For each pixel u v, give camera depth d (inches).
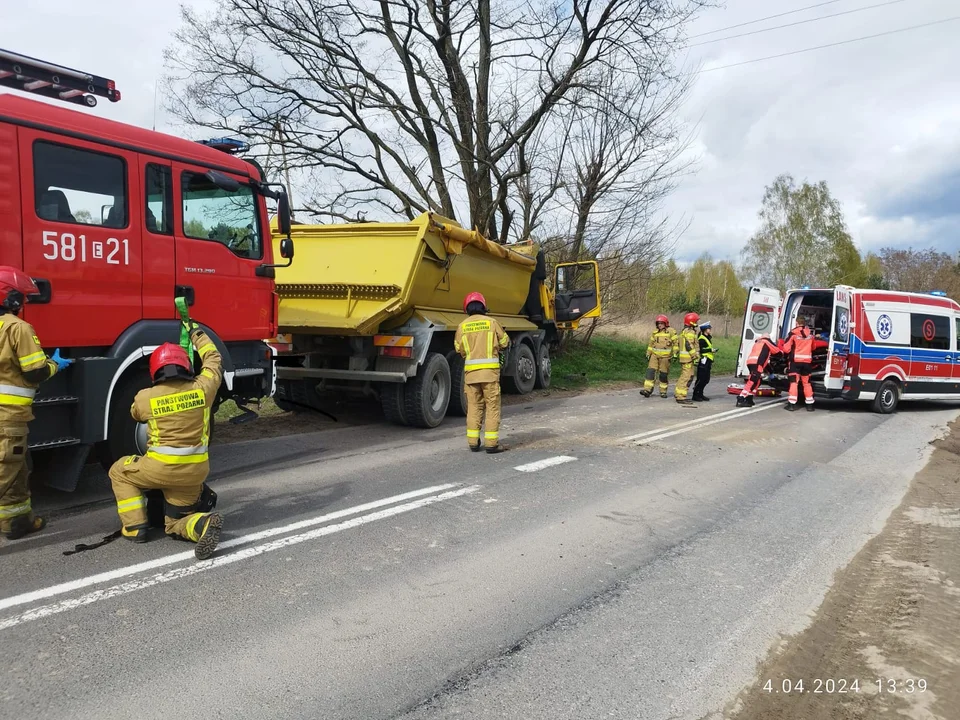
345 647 127.5
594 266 596.4
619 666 123.6
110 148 208.5
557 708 110.0
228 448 301.1
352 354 362.9
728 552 184.4
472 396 303.0
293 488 234.7
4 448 172.2
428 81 629.9
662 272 821.9
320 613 141.0
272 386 274.7
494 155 619.5
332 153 615.8
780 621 143.3
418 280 358.6
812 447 339.6
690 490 247.1
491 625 138.0
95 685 113.0
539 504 222.7
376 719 106.0
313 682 115.5
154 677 115.8
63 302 196.9
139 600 145.2
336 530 191.8
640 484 252.5
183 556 169.9
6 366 171.8
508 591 154.6
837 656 129.1
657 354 528.7
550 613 144.3
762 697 114.6
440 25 588.7
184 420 171.2
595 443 328.8
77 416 199.3
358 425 373.1
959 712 110.7
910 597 156.4
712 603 151.4
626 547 186.1
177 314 230.2
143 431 223.6
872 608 150.8
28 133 187.8
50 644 126.0
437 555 175.3
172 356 171.3
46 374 176.1
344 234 371.6
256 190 262.7
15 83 210.4
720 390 608.1
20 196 186.1
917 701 113.9
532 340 539.2
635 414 434.3
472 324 304.0
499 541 187.0
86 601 144.0
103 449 221.3
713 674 121.6
